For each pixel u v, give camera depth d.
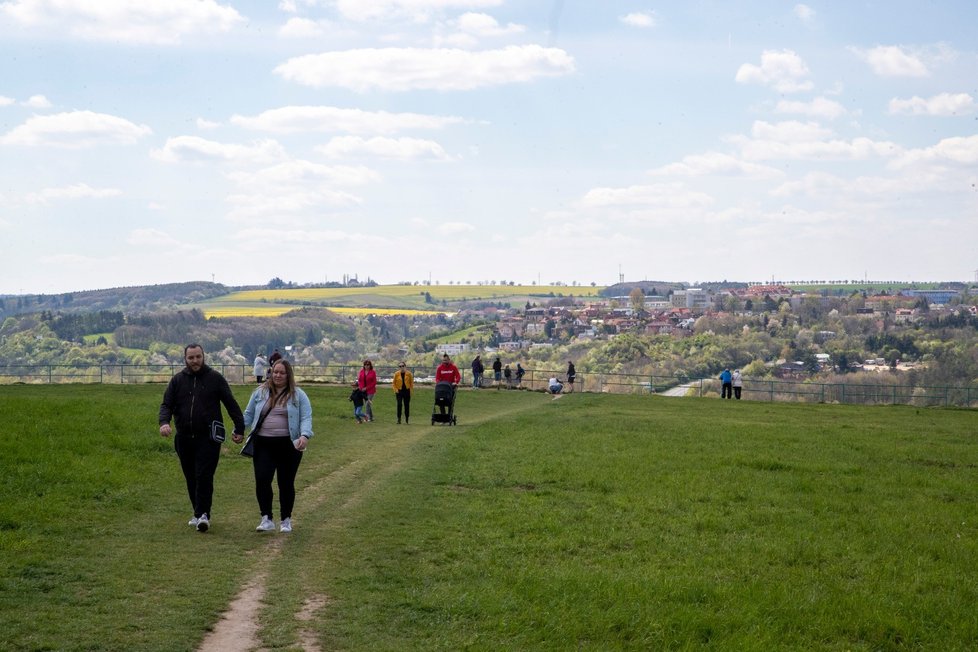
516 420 35.88
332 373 68.50
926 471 23.33
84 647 8.67
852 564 13.64
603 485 19.53
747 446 27.41
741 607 11.03
